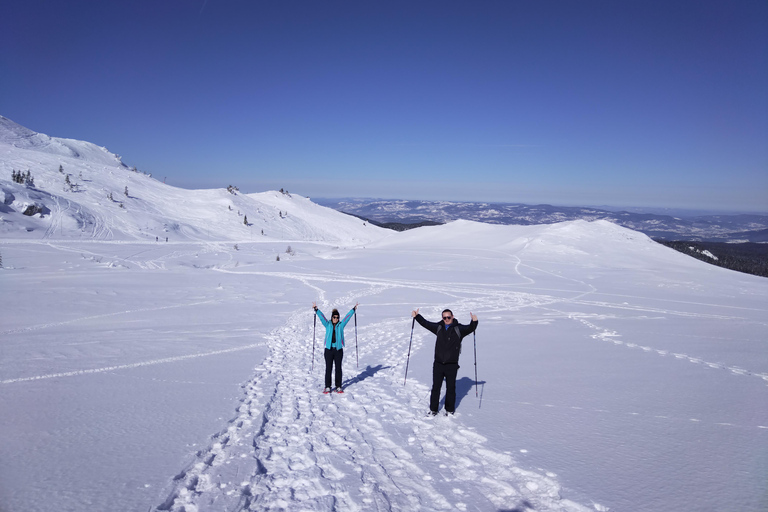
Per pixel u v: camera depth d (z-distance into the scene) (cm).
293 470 534
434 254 6241
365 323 1869
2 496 446
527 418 715
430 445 614
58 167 16462
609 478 505
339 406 800
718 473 516
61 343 1311
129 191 16675
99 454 557
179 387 883
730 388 888
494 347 1348
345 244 12375
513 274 4356
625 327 1762
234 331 1623
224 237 13338
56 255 5509
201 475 510
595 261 5622
